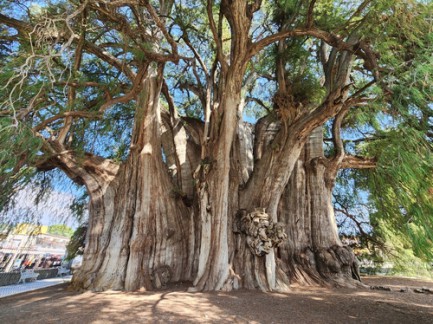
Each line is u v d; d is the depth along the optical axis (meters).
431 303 7.57
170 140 13.33
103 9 7.15
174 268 9.98
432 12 6.07
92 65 11.39
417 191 6.37
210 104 11.34
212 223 9.27
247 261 9.41
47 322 5.08
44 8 7.37
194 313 5.76
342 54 9.74
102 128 9.75
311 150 13.15
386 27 6.71
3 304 7.29
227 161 9.62
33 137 5.60
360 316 5.89
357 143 14.82
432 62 5.44
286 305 6.76
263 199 10.25
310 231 11.83
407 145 6.13
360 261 17.61
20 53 6.32
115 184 10.69
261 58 12.31
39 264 23.64
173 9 12.70
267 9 11.74
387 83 6.28
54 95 7.21
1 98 5.77
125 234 9.62
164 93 13.41
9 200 7.74
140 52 8.44
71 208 13.04
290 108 10.48
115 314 5.58
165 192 10.77
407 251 15.95
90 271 9.20
